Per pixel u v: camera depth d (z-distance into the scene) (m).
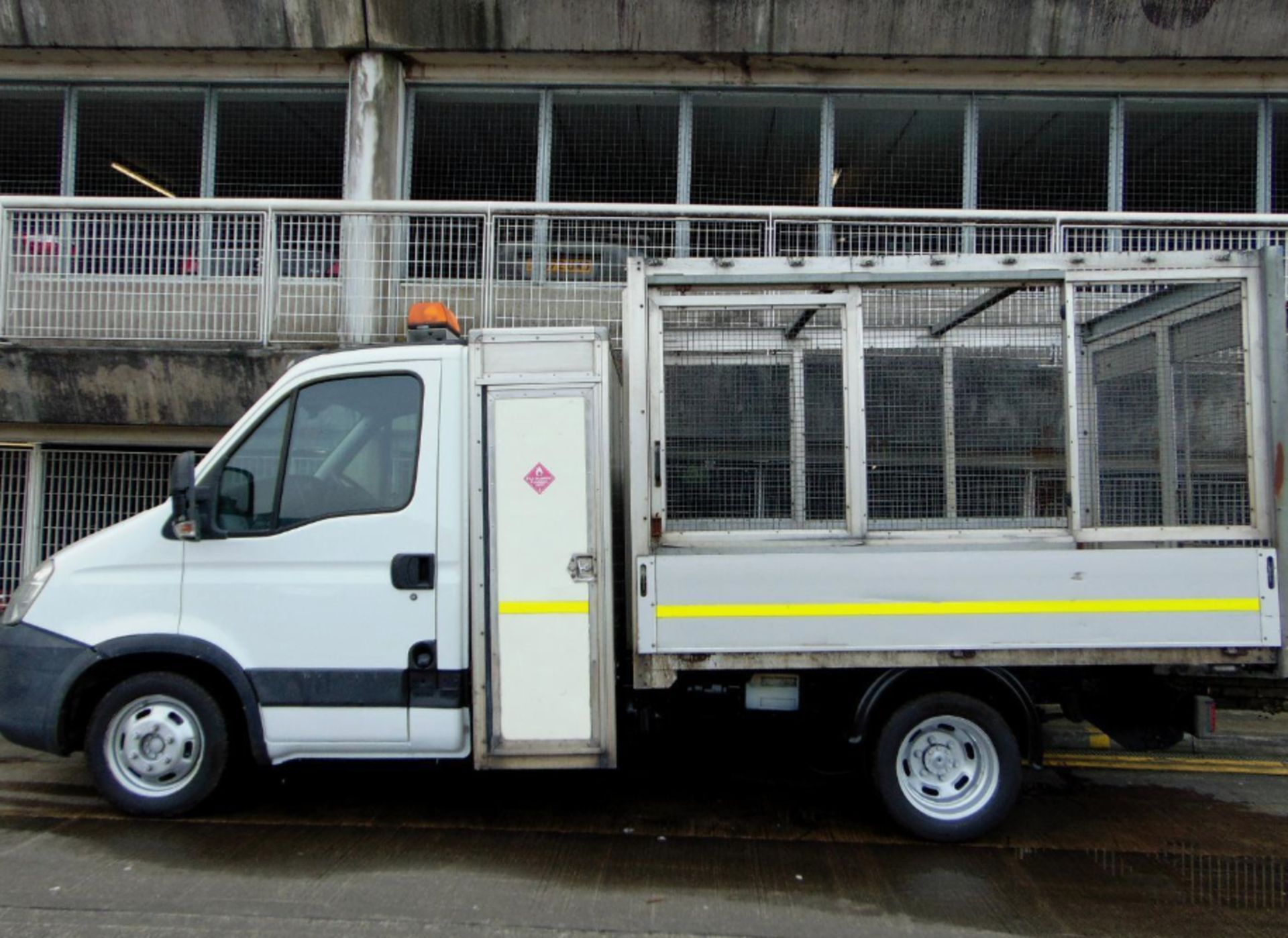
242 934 3.52
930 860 4.36
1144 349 4.55
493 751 4.46
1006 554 4.27
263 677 4.48
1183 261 4.37
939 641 4.27
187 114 9.87
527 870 4.18
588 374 4.51
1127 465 4.51
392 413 4.63
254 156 9.86
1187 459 4.49
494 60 9.34
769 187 9.70
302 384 4.68
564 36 9.02
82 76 9.62
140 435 7.93
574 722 4.46
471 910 3.77
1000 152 9.64
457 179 9.73
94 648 4.50
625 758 5.90
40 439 7.97
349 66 9.45
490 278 7.70
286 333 7.80
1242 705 4.54
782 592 4.29
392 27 9.02
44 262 7.71
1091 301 4.54
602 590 4.45
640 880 4.10
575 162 9.74
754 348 4.48
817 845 4.54
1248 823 4.94
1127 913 3.83
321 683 4.47
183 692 4.57
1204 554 4.25
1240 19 8.66
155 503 8.23
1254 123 9.43
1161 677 4.57
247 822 4.72
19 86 9.70
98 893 3.86
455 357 4.60
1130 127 9.55
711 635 4.29
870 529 4.43
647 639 4.28
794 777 5.63
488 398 4.52
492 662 4.47
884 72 9.30
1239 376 4.39
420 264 7.85
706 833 4.69
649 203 9.72
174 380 7.50
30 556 8.09
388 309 7.89
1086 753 6.31
